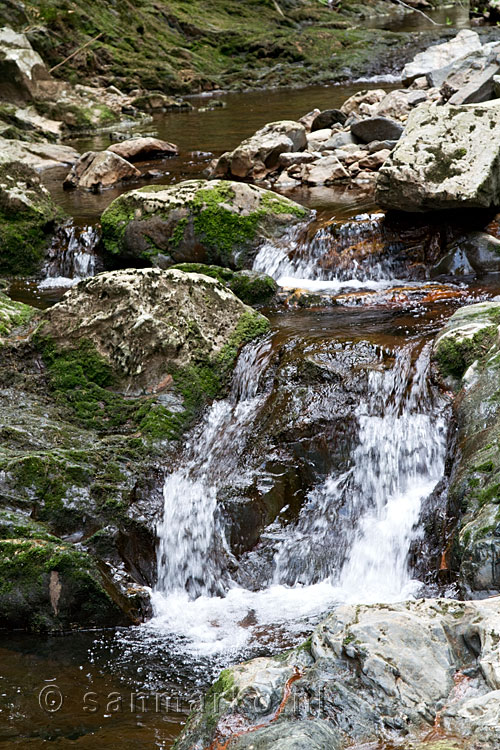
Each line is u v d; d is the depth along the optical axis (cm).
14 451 539
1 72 1631
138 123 1653
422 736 280
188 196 810
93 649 439
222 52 2267
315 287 748
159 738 356
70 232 889
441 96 1204
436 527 489
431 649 308
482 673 295
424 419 541
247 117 1570
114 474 535
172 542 520
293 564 507
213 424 594
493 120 759
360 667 305
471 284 711
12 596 459
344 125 1241
